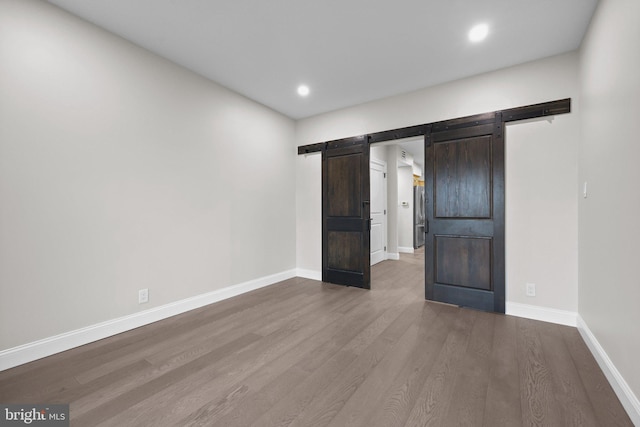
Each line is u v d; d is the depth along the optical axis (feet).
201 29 7.96
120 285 8.33
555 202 8.96
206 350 7.29
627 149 5.10
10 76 6.40
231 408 5.11
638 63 4.70
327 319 9.37
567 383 5.78
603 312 6.26
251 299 11.49
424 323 8.97
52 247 7.05
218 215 11.24
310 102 12.99
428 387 5.69
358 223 13.17
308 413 4.98
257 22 7.65
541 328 8.52
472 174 10.23
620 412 4.94
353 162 13.32
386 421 4.76
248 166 12.55
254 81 10.98
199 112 10.50
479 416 4.85
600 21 6.54
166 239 9.48
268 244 13.61
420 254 23.08
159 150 9.28
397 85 11.19
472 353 7.05
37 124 6.79
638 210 4.67
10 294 6.44
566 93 8.78
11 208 6.44
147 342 7.73
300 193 15.26
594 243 6.96
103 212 7.95
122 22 7.67
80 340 7.50
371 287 13.29
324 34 8.15
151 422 4.77
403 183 24.81
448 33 8.03
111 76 8.11
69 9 7.17
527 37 8.14
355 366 6.50
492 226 9.86
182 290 9.97
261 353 7.13
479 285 10.15
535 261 9.25
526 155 9.39
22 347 6.58
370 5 6.97
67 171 7.28
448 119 10.82
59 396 5.44
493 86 9.96
